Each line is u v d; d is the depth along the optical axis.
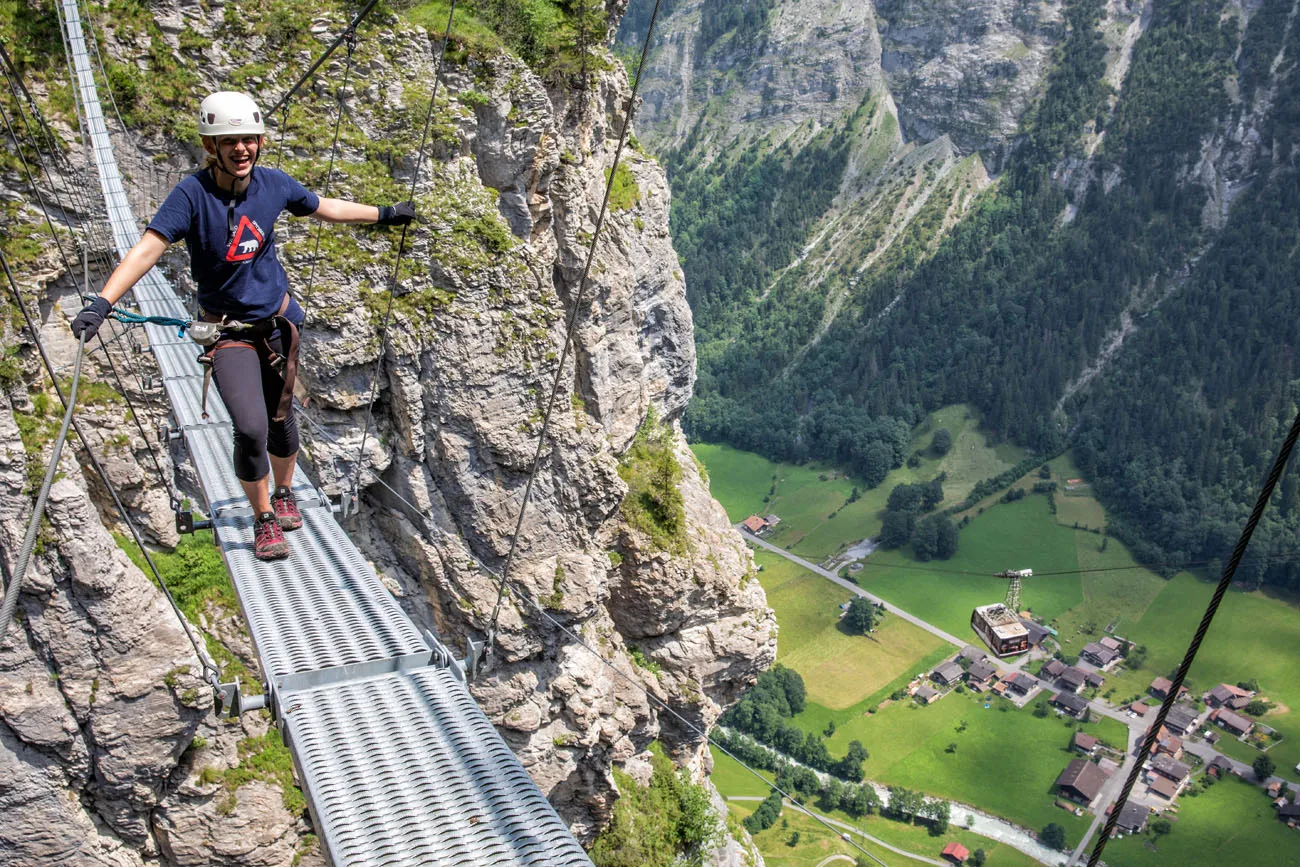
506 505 25.92
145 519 21.30
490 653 26.53
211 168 7.35
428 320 24.22
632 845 31.52
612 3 30.27
